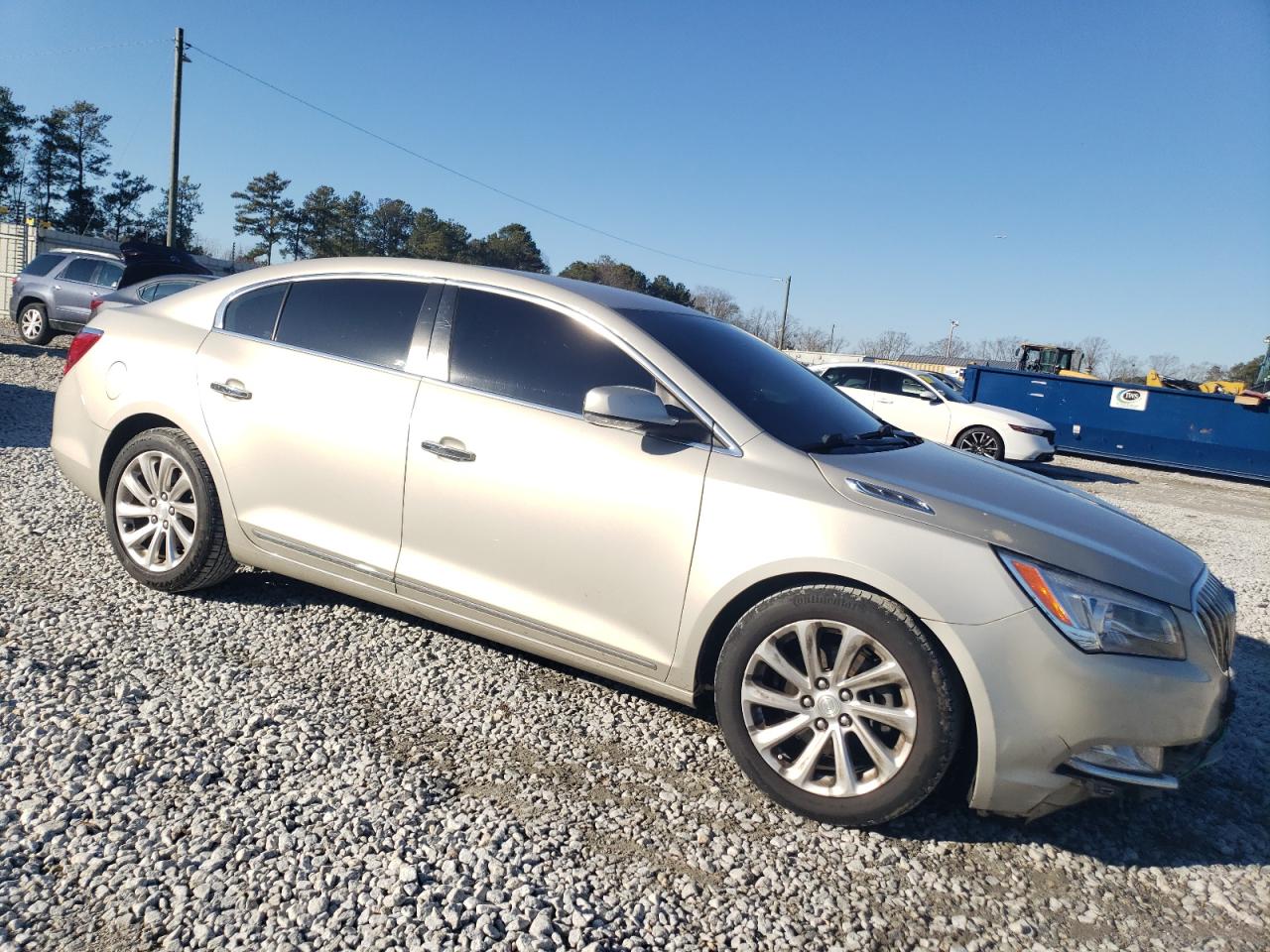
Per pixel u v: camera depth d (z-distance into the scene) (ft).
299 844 8.07
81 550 15.23
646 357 10.84
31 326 51.55
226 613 13.16
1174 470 58.80
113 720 9.84
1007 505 9.87
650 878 8.21
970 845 9.24
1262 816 10.45
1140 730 8.59
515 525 10.87
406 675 11.79
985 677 8.56
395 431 11.63
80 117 224.33
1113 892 8.69
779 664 9.40
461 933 7.13
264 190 218.79
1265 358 100.68
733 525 9.68
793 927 7.73
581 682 12.12
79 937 6.72
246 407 12.60
